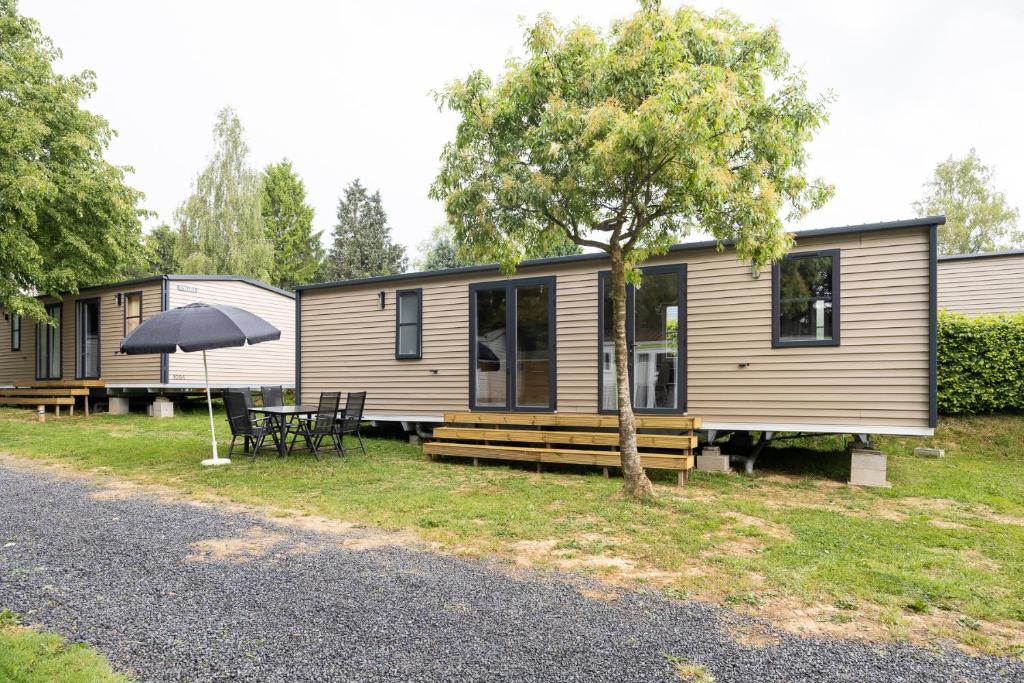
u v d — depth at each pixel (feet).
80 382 46.78
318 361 38.01
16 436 34.09
